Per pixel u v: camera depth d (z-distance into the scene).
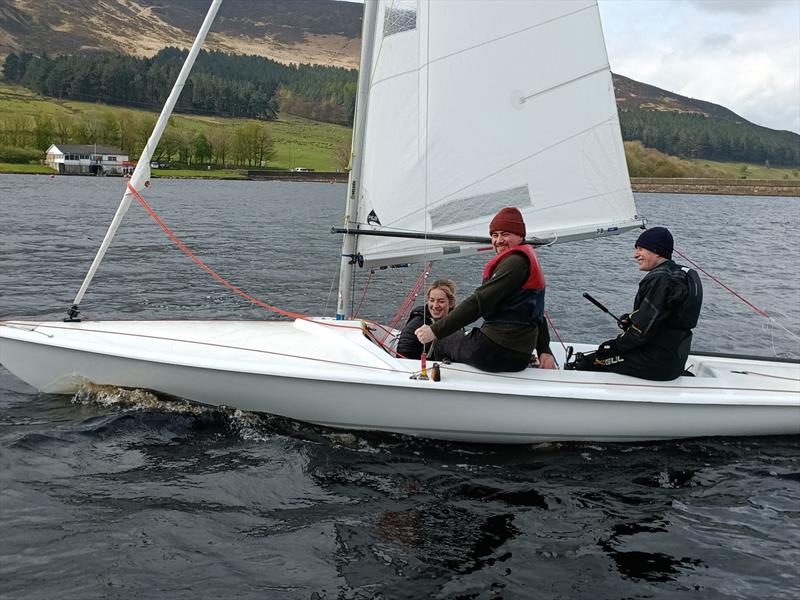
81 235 19.05
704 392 4.92
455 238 5.34
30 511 3.81
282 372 4.76
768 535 3.88
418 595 3.26
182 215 28.02
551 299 11.53
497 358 4.77
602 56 5.49
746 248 20.88
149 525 3.73
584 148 5.55
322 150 115.12
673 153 143.88
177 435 4.77
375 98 5.06
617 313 10.59
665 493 4.33
